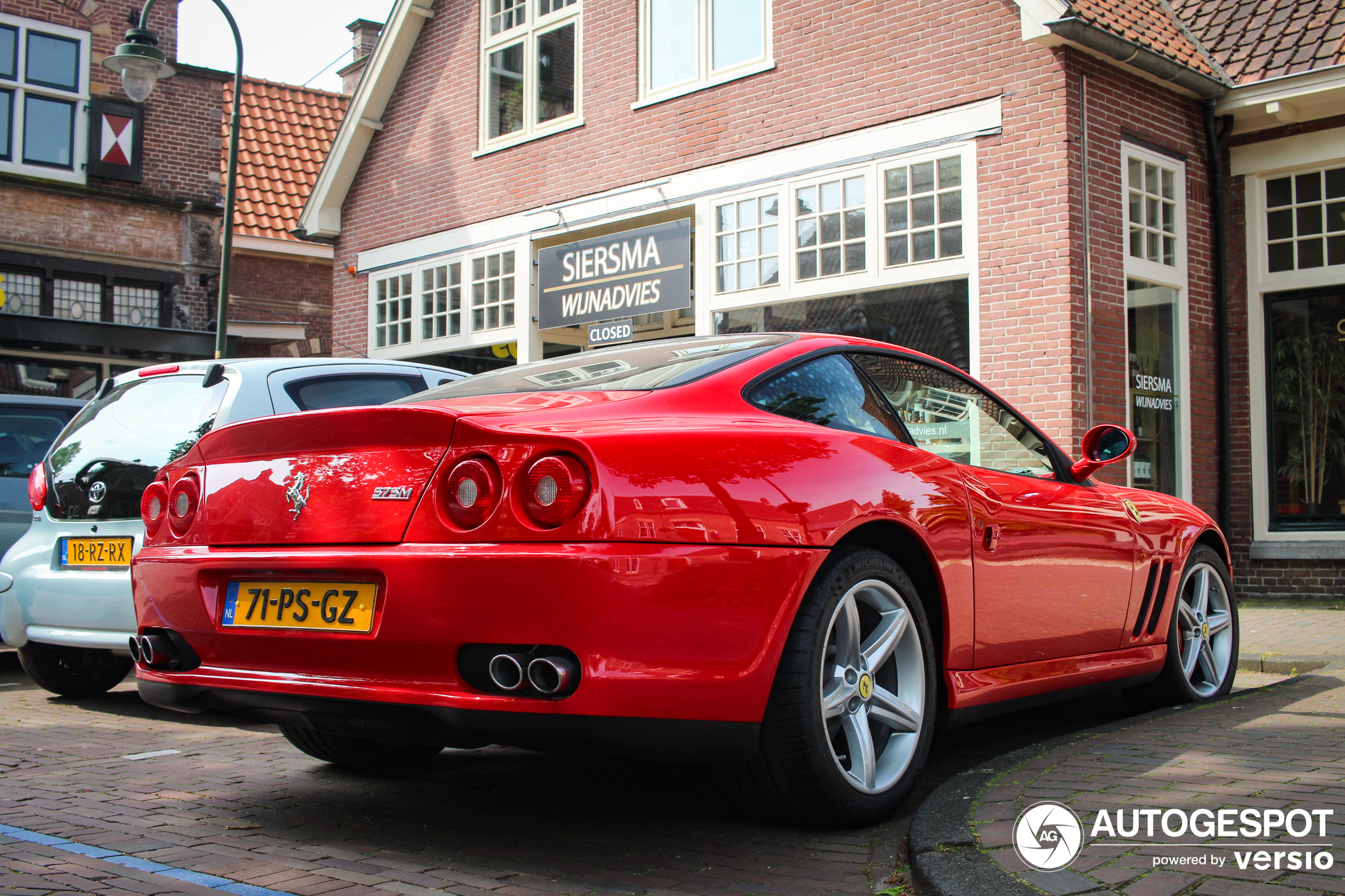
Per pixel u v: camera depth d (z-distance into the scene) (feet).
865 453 10.41
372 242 47.65
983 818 9.14
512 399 9.86
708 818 10.65
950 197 29.40
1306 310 30.78
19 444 21.83
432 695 8.57
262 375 16.58
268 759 13.93
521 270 41.29
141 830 10.53
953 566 10.90
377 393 17.87
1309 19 30.83
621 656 8.29
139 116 57.21
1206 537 16.19
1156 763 10.85
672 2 36.68
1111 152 28.43
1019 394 27.76
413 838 10.16
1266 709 13.78
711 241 35.01
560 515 8.32
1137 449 28.63
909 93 30.30
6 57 53.88
